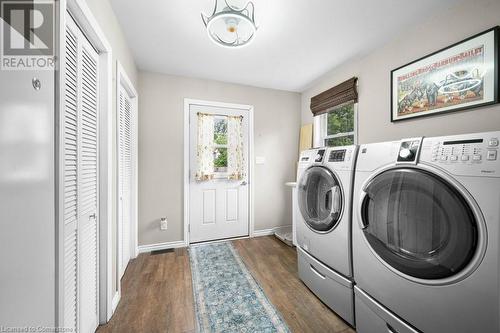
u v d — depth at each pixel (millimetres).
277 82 3121
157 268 2232
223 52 2281
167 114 2775
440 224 957
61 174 798
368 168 1314
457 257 877
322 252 1650
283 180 3443
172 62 2492
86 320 1224
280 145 3424
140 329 1398
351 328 1411
